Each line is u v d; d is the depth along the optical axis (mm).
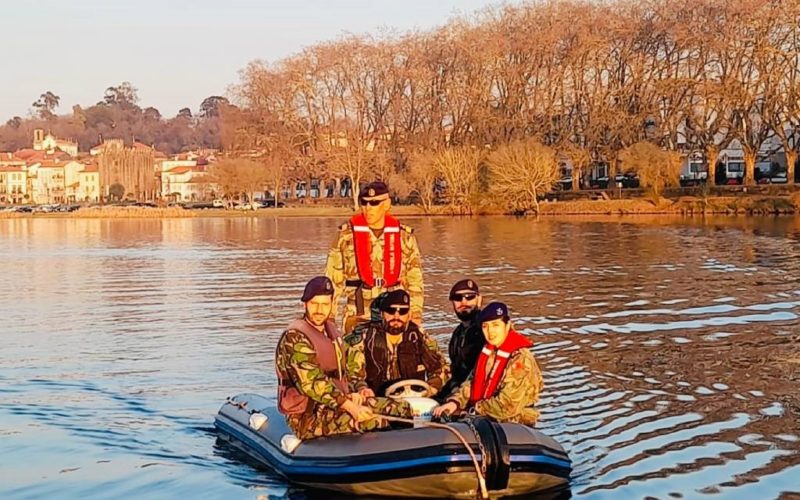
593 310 20344
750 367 14047
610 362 14547
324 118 99000
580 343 16234
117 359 15570
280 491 8961
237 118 104938
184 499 8852
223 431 10734
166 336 17922
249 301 23406
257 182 100938
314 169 98062
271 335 17875
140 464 9844
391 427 9180
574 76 82500
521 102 85750
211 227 69875
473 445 8508
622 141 79875
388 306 9648
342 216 89938
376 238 10258
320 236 54062
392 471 8516
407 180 84250
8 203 157875
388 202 10297
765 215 66812
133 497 8953
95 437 10836
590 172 88938
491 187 77625
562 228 56031
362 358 9742
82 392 13094
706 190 73500
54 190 172625
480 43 87688
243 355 15797
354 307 10305
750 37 74125
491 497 8664
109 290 26484
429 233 53062
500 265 31984
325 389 8961
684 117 78875
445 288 25047
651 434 10594
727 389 12656
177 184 157250
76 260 38219
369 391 9250
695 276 27156
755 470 9367
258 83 102750
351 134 95312
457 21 91562
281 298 23984
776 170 89188
